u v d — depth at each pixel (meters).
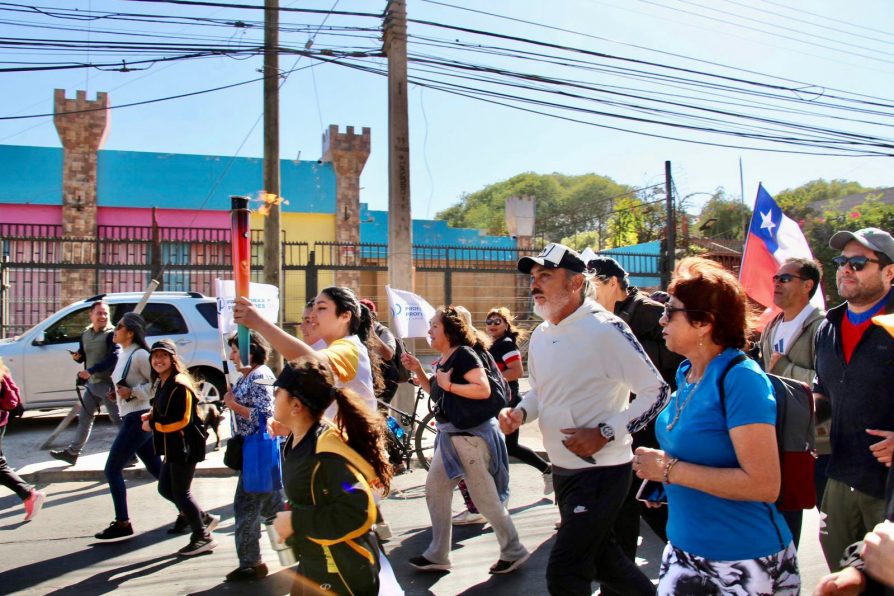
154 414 5.50
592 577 3.53
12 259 18.55
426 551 5.13
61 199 19.23
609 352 3.55
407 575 5.05
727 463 2.44
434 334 5.16
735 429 2.39
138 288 18.98
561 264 3.66
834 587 1.95
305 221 21.50
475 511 6.20
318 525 2.91
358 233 21.75
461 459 5.02
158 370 5.51
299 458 3.01
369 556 2.93
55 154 19.27
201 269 15.41
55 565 5.29
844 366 3.69
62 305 18.42
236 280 3.73
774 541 2.45
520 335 7.31
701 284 2.57
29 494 6.14
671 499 2.64
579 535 3.46
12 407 6.25
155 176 19.97
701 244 29.58
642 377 3.52
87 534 6.00
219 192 20.53
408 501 7.00
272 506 5.03
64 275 18.50
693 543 2.50
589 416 3.59
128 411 5.99
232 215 3.75
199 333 11.00
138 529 6.12
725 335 2.55
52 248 18.86
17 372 10.28
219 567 5.23
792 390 2.52
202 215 20.36
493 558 5.39
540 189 68.38
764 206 6.29
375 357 5.11
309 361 3.08
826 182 46.53
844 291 3.71
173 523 6.29
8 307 16.70
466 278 21.34
